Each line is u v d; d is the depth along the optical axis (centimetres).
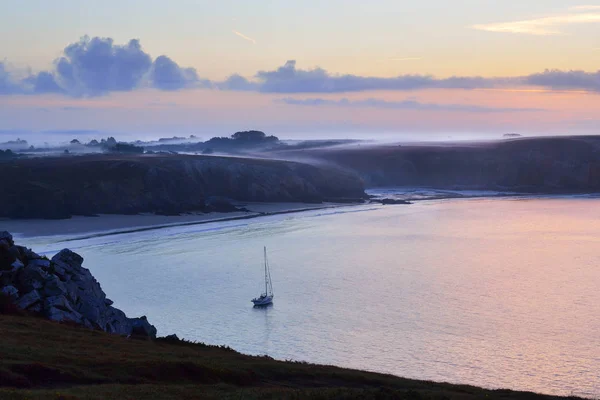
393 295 11181
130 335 5669
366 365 7656
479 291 11494
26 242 17125
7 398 2819
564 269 13612
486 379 7219
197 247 16525
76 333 4766
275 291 11469
